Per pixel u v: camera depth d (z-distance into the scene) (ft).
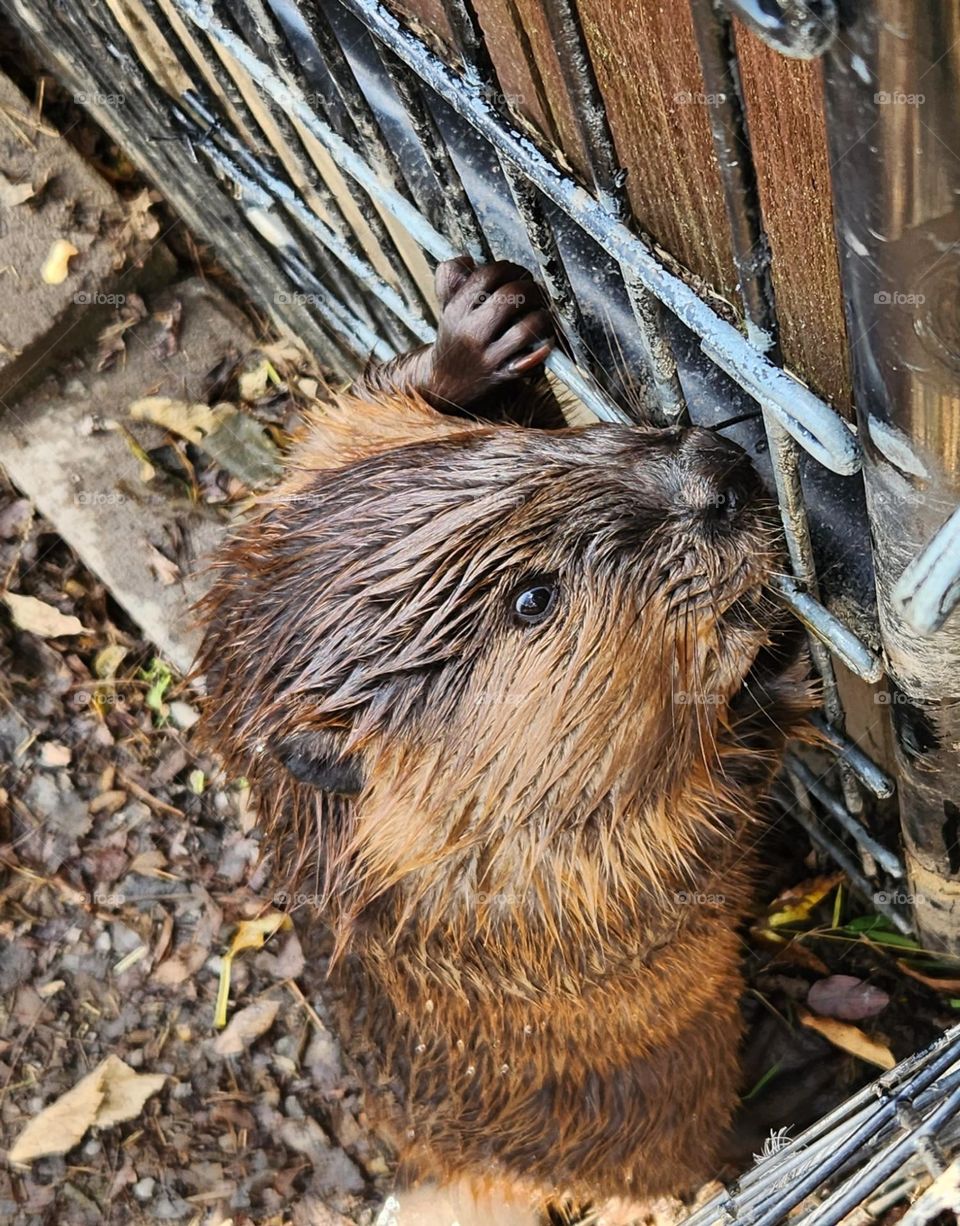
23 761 2.11
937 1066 1.07
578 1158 1.50
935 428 0.71
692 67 0.81
